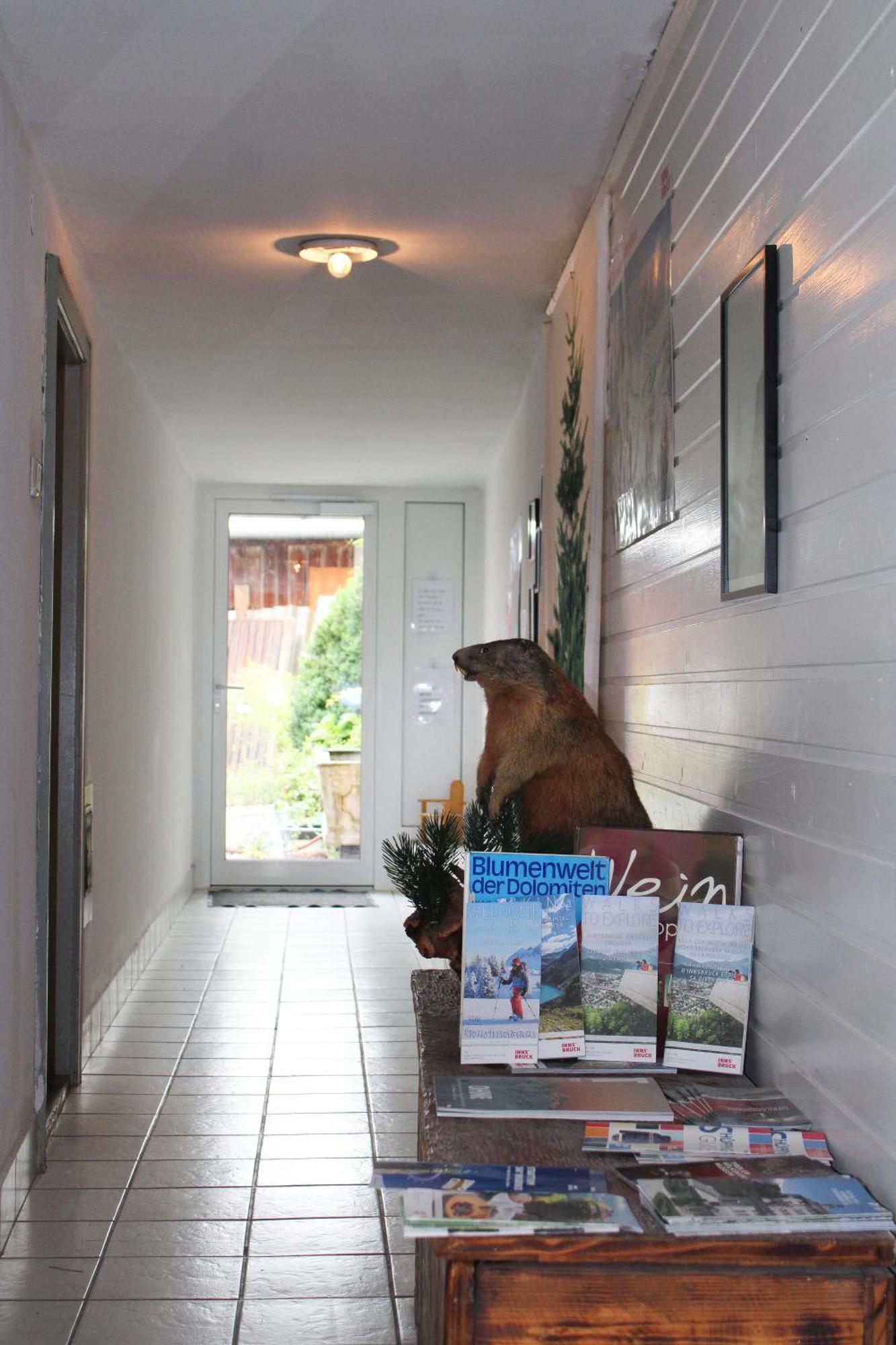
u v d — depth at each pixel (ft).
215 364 17.61
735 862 6.83
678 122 8.41
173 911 22.89
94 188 11.39
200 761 26.78
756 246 6.63
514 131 10.23
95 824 14.48
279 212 11.97
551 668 8.31
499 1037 6.49
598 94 9.62
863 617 5.11
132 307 14.98
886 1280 4.84
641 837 6.95
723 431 7.01
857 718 5.19
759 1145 5.55
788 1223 4.85
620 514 10.44
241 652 26.96
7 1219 9.28
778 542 6.20
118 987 16.05
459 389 18.97
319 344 16.57
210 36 8.77
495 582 24.00
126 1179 10.45
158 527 20.52
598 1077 6.39
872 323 5.02
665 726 8.87
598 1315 4.82
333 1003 16.65
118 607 16.40
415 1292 7.89
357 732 27.22
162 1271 8.77
